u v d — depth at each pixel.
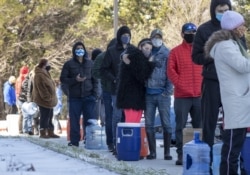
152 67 25.62
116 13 64.69
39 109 43.28
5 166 21.86
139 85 26.17
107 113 29.94
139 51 25.84
